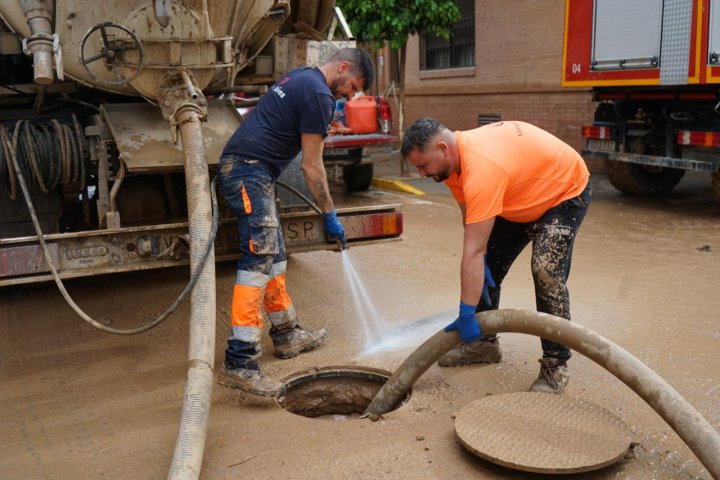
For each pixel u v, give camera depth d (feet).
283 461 10.77
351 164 32.27
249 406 12.68
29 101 17.54
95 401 13.08
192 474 9.72
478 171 11.01
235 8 15.71
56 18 14.37
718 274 19.99
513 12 43.42
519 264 21.65
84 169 16.08
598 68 30.66
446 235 25.91
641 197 32.58
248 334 12.78
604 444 10.52
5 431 12.06
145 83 14.78
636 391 10.46
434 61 53.31
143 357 15.08
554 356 12.57
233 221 15.19
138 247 14.32
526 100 43.55
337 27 21.02
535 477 10.24
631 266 21.06
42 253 13.67
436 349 11.89
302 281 20.31
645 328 15.96
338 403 14.12
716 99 26.50
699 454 9.81
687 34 26.53
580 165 12.13
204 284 12.00
